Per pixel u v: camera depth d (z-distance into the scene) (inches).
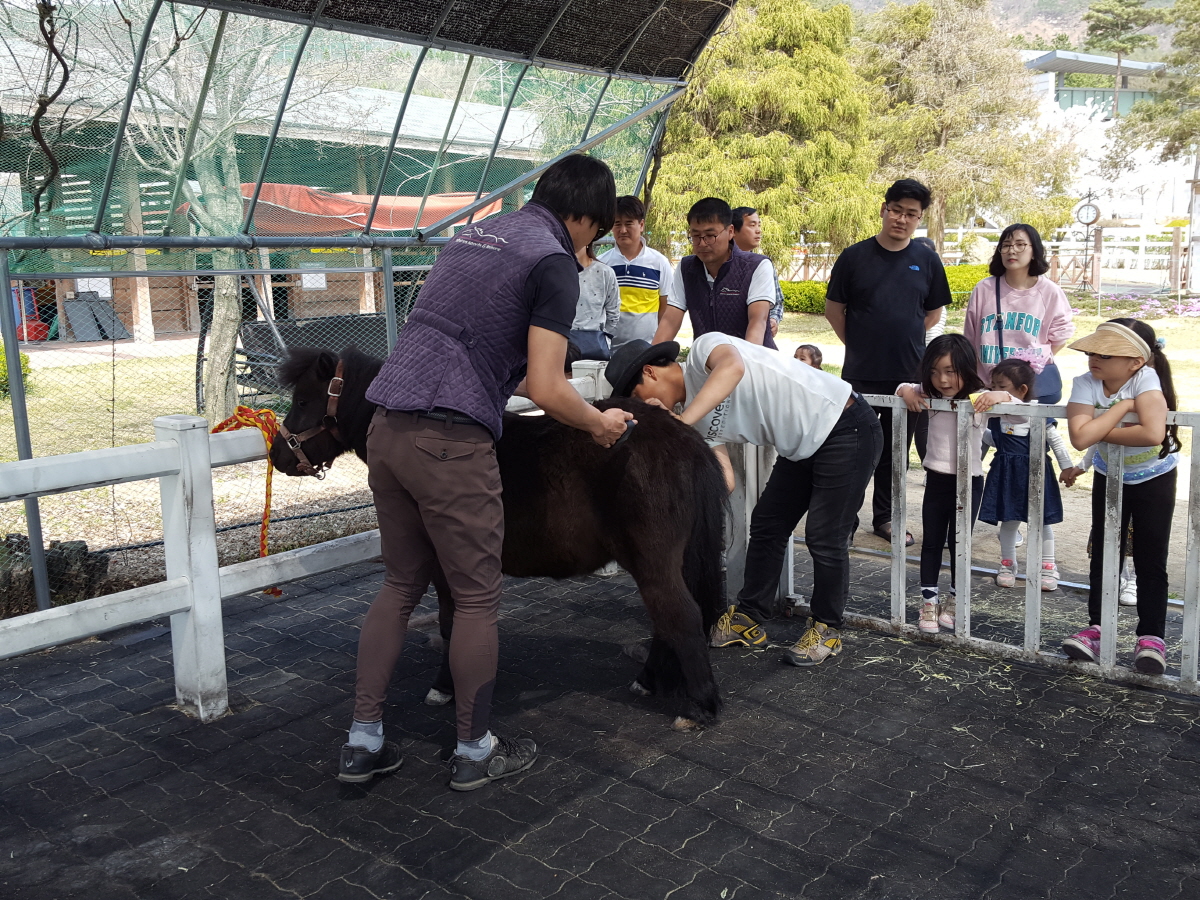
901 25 1033.5
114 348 246.5
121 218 185.5
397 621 102.7
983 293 185.3
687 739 114.6
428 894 85.0
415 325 96.4
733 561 160.9
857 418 132.6
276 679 134.6
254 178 198.4
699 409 116.3
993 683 130.2
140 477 111.7
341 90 198.5
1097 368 124.6
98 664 141.0
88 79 169.5
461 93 210.2
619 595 169.3
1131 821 96.0
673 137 715.4
